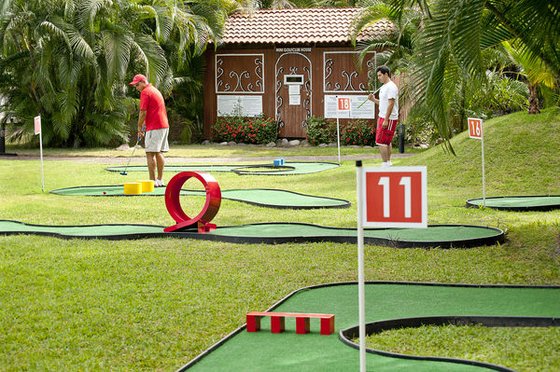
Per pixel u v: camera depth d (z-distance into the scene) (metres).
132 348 5.40
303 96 25.98
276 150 23.80
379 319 5.85
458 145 14.88
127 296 6.69
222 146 25.59
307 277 7.30
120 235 9.38
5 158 21.81
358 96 25.36
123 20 23.66
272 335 5.51
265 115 26.36
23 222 10.63
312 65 25.80
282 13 26.61
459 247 8.50
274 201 12.45
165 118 14.48
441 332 5.55
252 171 17.39
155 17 23.78
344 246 8.73
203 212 9.58
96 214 11.30
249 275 7.40
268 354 5.09
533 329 5.58
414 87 7.59
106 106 23.80
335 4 33.03
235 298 6.60
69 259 8.16
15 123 24.75
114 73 22.69
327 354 5.04
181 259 8.12
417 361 4.85
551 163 13.44
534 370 4.76
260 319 5.63
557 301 6.25
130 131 25.50
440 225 9.67
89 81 24.08
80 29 22.81
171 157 21.75
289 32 25.70
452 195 12.55
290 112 26.16
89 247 8.84
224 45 26.28
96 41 23.34
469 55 7.30
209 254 8.40
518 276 7.14
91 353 5.30
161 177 14.62
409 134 23.38
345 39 24.89
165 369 4.99
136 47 23.44
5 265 7.89
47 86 23.59
